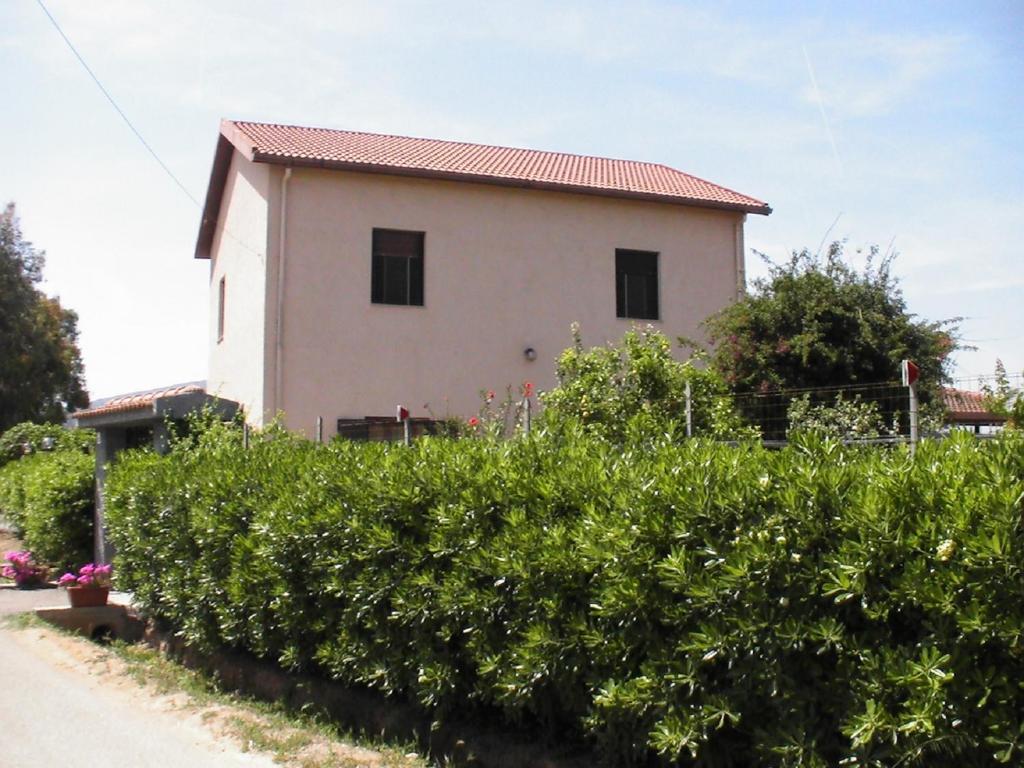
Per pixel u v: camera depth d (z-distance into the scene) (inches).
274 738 258.8
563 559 197.8
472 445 256.5
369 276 700.0
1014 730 136.9
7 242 1663.4
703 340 789.9
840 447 177.8
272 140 722.2
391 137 849.5
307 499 275.6
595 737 204.8
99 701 308.0
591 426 346.9
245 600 299.4
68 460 630.5
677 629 177.8
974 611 137.9
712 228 810.8
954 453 160.1
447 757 229.6
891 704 148.3
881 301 526.0
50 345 1686.8
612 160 959.6
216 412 500.4
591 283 763.4
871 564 150.6
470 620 218.8
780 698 160.9
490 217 739.4
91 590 445.1
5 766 239.1
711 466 183.9
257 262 701.9
